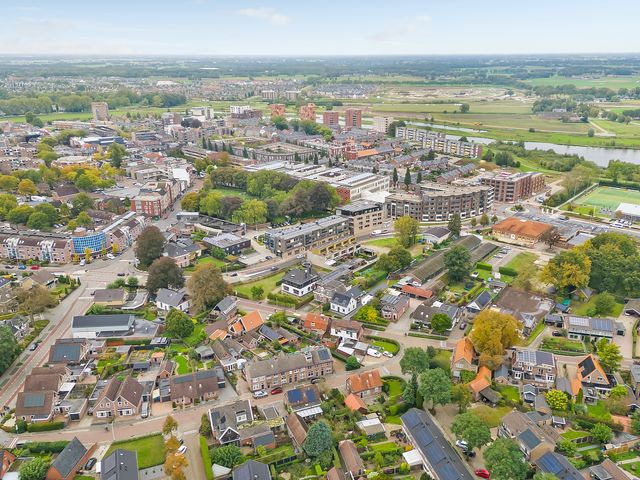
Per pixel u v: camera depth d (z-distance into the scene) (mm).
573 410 182500
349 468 157250
